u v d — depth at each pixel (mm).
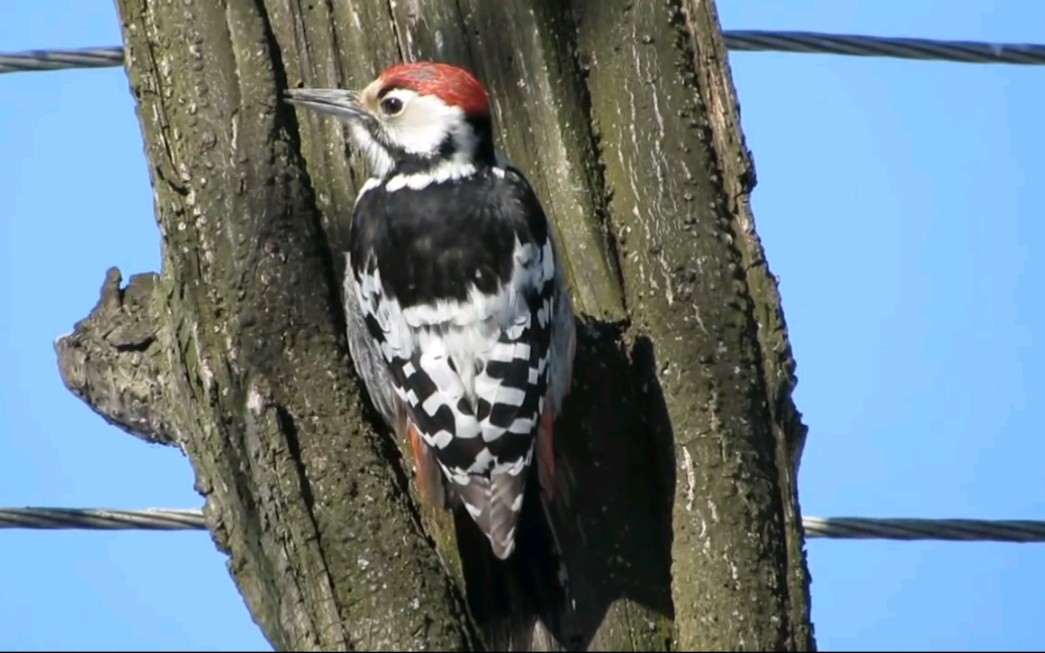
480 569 8961
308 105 10055
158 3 9922
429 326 9516
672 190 9602
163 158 9664
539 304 9609
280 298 9328
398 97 10086
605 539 9078
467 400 9289
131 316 10602
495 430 9180
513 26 10312
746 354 9141
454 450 9172
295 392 9188
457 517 9242
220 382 9141
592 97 10172
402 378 9516
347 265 10023
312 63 10398
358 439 9102
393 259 9719
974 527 10461
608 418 9484
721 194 9633
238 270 9328
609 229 9938
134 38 9898
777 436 9133
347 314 9953
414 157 10086
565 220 10008
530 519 9102
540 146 10203
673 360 9125
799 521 9023
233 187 9492
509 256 9633
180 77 9750
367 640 8523
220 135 9617
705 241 9430
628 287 9680
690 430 8930
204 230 9430
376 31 10469
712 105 9875
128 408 10523
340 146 10398
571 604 8844
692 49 9969
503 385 9305
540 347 9492
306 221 9586
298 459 8984
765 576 8570
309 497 8867
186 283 9359
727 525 8664
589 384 9602
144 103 9805
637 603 8836
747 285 9430
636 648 8703
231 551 9078
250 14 9898
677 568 8672
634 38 9953
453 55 10383
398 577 8656
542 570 8938
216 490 9172
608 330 9727
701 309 9242
